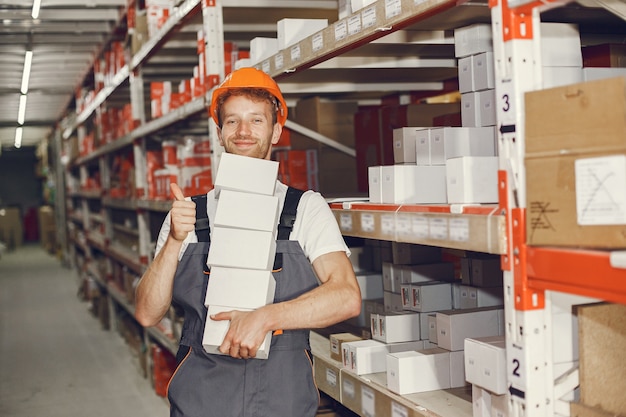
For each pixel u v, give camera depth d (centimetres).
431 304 245
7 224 2011
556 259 138
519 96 146
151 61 492
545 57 176
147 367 548
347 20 208
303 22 258
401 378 211
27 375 584
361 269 311
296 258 190
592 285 130
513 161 148
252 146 199
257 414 185
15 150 2378
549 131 139
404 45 257
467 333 218
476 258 239
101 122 768
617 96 125
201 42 355
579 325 158
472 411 194
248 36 411
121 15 575
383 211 204
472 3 196
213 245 183
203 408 186
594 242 130
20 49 714
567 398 161
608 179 127
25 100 1098
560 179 137
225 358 186
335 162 341
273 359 187
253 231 182
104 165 786
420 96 393
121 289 710
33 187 2409
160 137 601
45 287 1148
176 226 184
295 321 172
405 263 268
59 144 1448
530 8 143
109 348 675
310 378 192
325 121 340
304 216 193
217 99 207
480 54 204
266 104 200
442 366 215
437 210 176
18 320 846
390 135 312
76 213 1212
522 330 149
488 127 204
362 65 282
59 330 773
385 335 241
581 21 206
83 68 855
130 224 660
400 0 181
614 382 160
